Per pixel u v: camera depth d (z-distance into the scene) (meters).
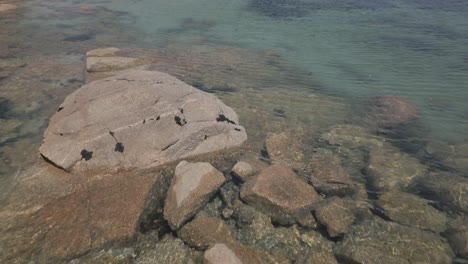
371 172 11.95
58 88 17.20
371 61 21.52
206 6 34.41
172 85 13.81
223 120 13.20
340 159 12.70
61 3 35.59
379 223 9.90
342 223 9.80
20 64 19.88
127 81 13.72
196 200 10.12
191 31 27.25
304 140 13.82
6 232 9.17
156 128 12.04
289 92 17.70
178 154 11.96
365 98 17.08
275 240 9.42
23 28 26.95
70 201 10.02
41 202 10.01
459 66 20.53
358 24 28.28
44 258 8.64
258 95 17.30
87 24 28.64
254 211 10.26
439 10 31.47
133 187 10.46
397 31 26.53
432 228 9.72
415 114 15.47
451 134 14.21
